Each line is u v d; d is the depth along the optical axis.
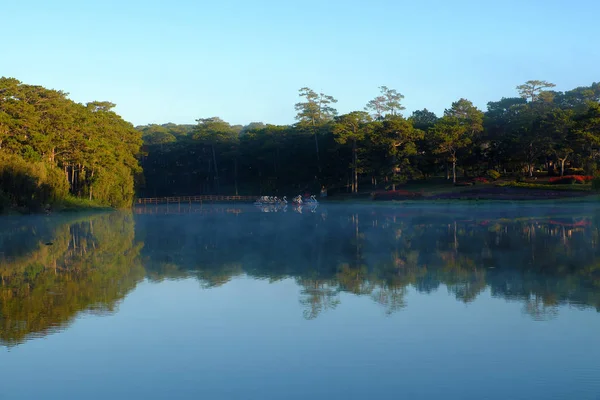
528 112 112.81
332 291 20.22
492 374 12.06
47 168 71.94
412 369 12.40
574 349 13.48
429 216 59.03
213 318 16.62
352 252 30.70
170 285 21.66
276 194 131.75
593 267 24.38
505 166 108.19
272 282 22.06
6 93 74.62
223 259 28.72
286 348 13.85
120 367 12.69
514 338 14.38
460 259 27.31
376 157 107.94
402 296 19.23
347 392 11.26
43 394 11.27
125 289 20.95
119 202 94.50
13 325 15.99
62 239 40.16
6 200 63.50
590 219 49.75
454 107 124.75
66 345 14.23
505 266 24.98
